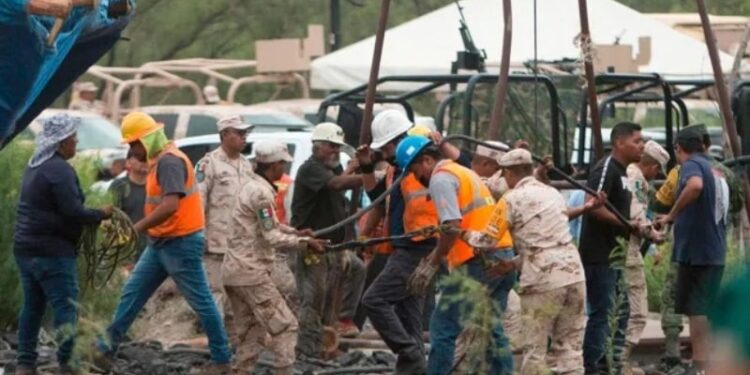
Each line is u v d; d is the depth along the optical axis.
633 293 39.72
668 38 75.81
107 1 37.56
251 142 63.34
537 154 52.56
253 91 114.62
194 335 46.06
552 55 68.00
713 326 7.75
